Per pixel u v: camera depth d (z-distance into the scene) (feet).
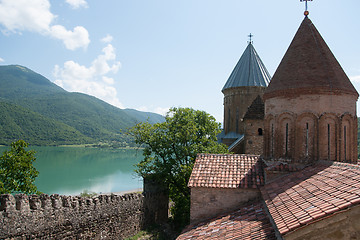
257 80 99.66
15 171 78.07
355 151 41.65
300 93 40.60
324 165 35.27
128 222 70.49
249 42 110.22
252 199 41.88
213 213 43.04
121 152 497.46
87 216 57.77
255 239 26.58
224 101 108.78
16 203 43.80
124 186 200.64
